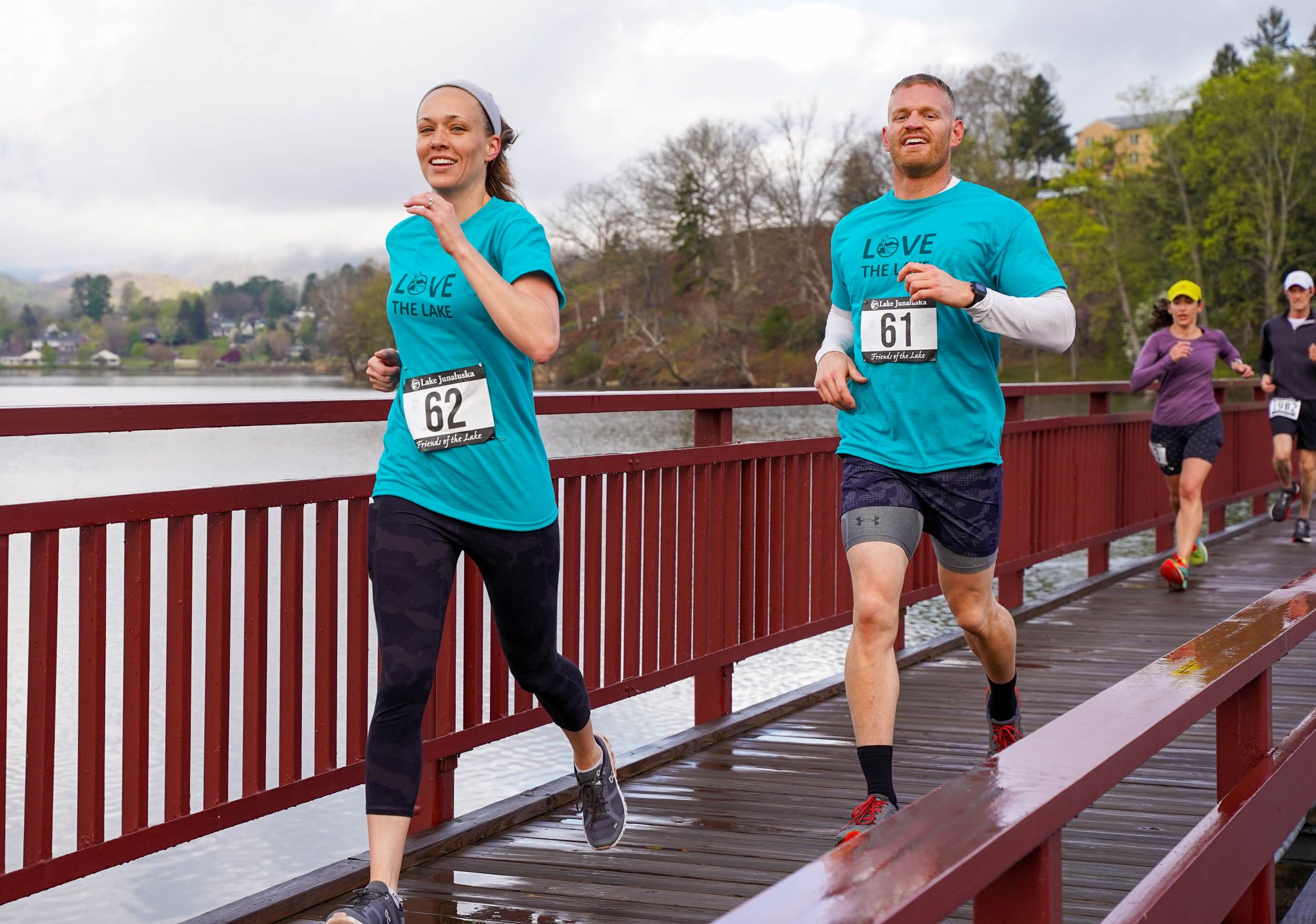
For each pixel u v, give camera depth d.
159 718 7.04
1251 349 74.38
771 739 5.47
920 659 7.11
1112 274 80.38
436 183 3.25
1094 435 9.46
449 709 4.14
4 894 2.97
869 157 78.88
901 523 3.80
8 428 2.92
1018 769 1.93
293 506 3.67
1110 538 9.74
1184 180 77.19
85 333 166.25
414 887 3.71
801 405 5.90
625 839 4.15
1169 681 2.54
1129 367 81.75
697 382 83.31
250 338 158.25
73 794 5.88
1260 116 72.56
